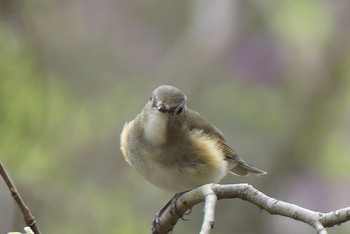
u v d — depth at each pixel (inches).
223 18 612.1
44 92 539.5
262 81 616.7
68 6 589.0
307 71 611.8
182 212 261.7
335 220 208.7
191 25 627.5
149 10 640.4
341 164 586.9
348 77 605.9
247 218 589.6
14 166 523.8
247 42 615.5
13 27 530.6
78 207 535.2
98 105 584.1
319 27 606.9
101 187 556.1
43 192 528.1
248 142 608.1
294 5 606.2
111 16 623.2
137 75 615.5
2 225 502.3
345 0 604.7
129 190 559.8
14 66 528.4
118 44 621.9
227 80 615.2
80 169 560.4
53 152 544.1
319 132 603.5
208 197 226.1
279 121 609.9
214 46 612.1
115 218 541.3
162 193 559.8
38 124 536.4
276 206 217.8
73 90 580.1
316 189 584.1
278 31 612.1
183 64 609.9
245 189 224.1
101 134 571.5
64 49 580.1
